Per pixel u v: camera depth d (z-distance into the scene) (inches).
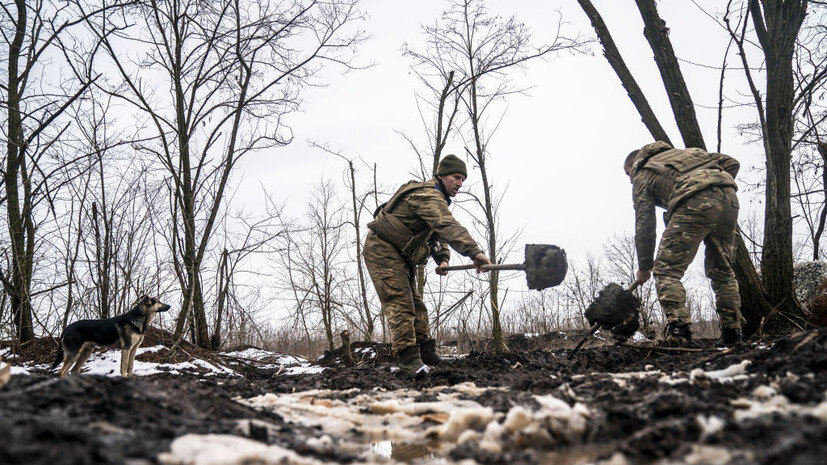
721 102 259.8
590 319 206.5
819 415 70.9
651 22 282.4
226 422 94.0
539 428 84.5
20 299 339.3
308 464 72.9
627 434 82.7
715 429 70.9
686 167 217.9
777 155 270.7
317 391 160.6
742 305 267.1
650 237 225.9
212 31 382.3
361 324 425.4
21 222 352.5
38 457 55.2
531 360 225.6
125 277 340.2
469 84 367.9
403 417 116.5
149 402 92.3
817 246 368.8
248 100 376.8
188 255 357.7
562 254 169.5
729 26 249.1
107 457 59.2
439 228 191.9
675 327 212.7
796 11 270.1
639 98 291.4
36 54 358.6
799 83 293.1
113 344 245.3
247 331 416.2
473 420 100.0
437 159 373.1
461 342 393.1
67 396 87.9
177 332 345.7
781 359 118.1
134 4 354.6
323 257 419.2
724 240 220.7
